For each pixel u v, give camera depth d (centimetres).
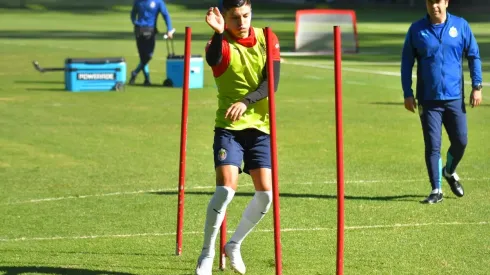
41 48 8269
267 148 1641
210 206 1623
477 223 2141
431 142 2356
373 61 7200
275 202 1501
